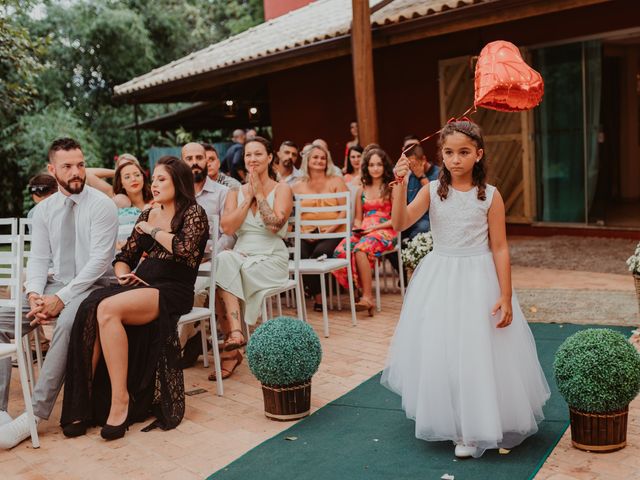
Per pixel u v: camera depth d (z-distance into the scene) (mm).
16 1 12914
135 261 4539
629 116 13109
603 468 3182
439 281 3438
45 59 19031
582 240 9320
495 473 3188
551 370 4527
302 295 6062
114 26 19719
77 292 4293
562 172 9883
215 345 4531
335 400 4305
